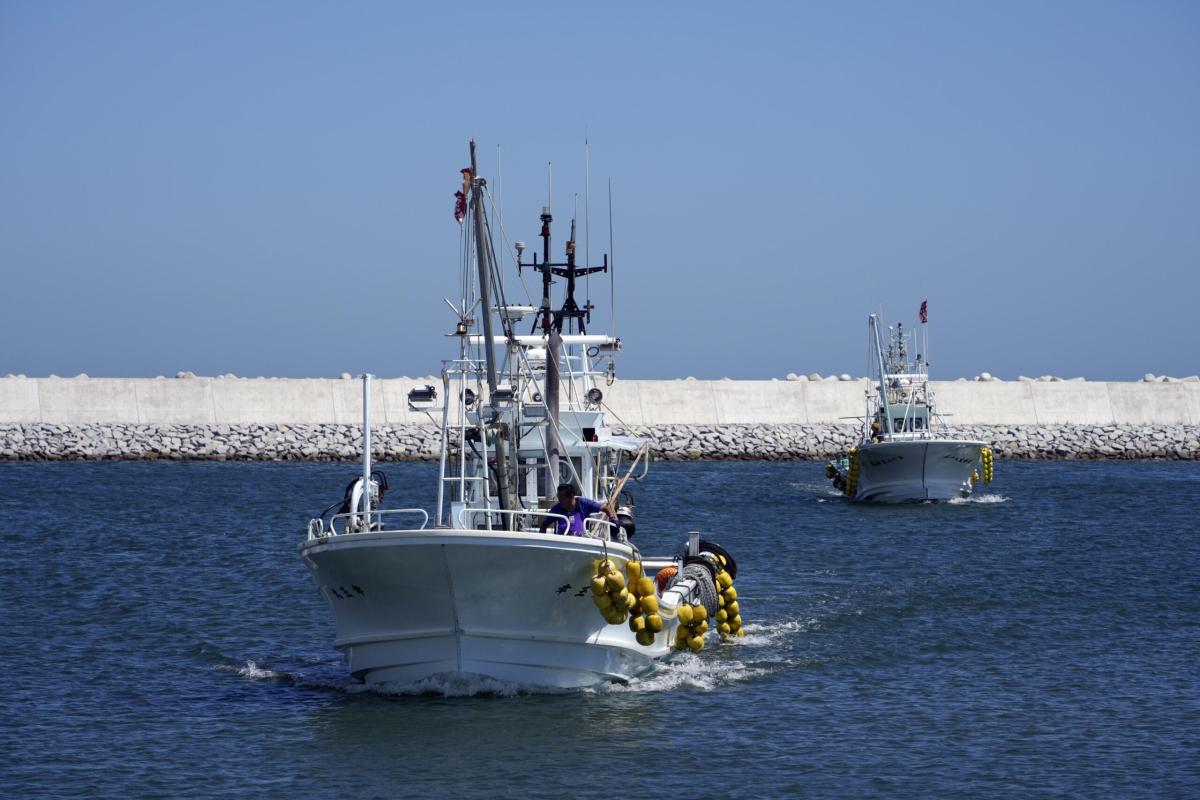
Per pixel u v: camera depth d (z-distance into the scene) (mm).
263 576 73438
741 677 48094
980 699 45125
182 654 52750
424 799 35125
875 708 43906
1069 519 106000
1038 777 37031
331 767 37438
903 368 125250
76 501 120625
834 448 198500
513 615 42062
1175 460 198500
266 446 188125
